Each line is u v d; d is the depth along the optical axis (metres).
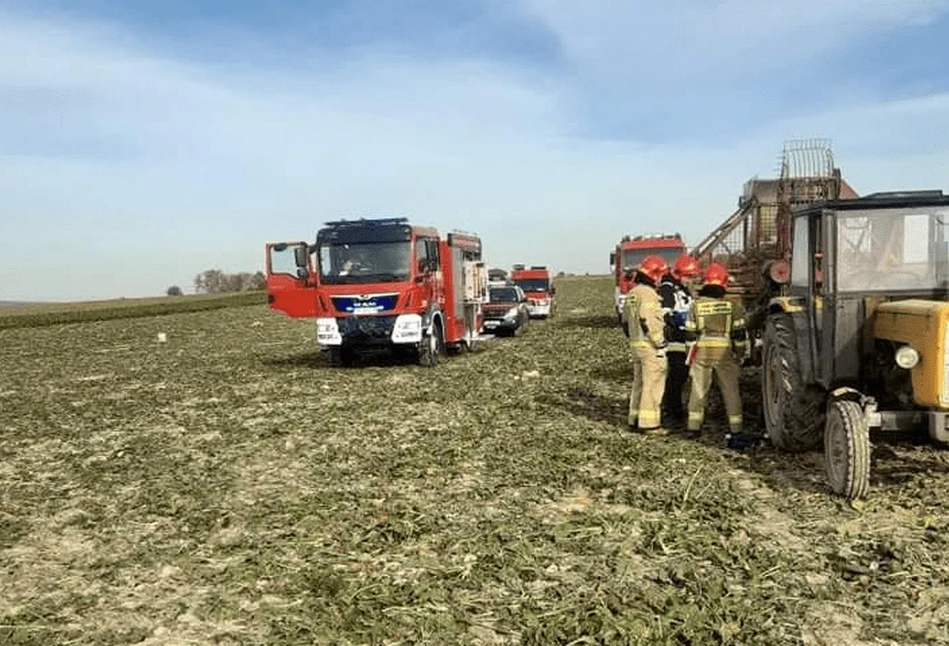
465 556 5.95
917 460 8.05
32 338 35.44
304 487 8.15
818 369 7.62
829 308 7.25
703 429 10.12
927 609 4.83
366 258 17.83
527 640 4.53
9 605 5.37
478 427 10.86
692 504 6.98
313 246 18.08
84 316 52.97
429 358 18.31
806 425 8.08
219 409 13.39
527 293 35.81
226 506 7.53
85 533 6.92
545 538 6.27
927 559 5.54
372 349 19.38
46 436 11.58
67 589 5.63
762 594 5.08
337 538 6.44
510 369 17.22
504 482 7.99
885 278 7.21
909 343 6.48
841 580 5.29
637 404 10.28
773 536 6.14
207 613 5.07
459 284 20.67
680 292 11.34
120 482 8.65
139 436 11.29
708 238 17.89
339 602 5.14
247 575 5.65
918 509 6.62
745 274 14.16
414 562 5.86
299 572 5.69
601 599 5.05
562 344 22.59
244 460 9.45
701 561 5.71
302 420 11.94
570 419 11.20
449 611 4.96
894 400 7.16
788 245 14.10
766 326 8.90
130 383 17.81
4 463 9.86
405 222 18.08
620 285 26.69
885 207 7.18
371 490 7.88
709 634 4.52
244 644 4.67
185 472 8.97
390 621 4.84
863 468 6.65
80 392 16.61
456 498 7.49
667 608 4.88
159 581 5.71
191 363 21.88
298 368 19.34
